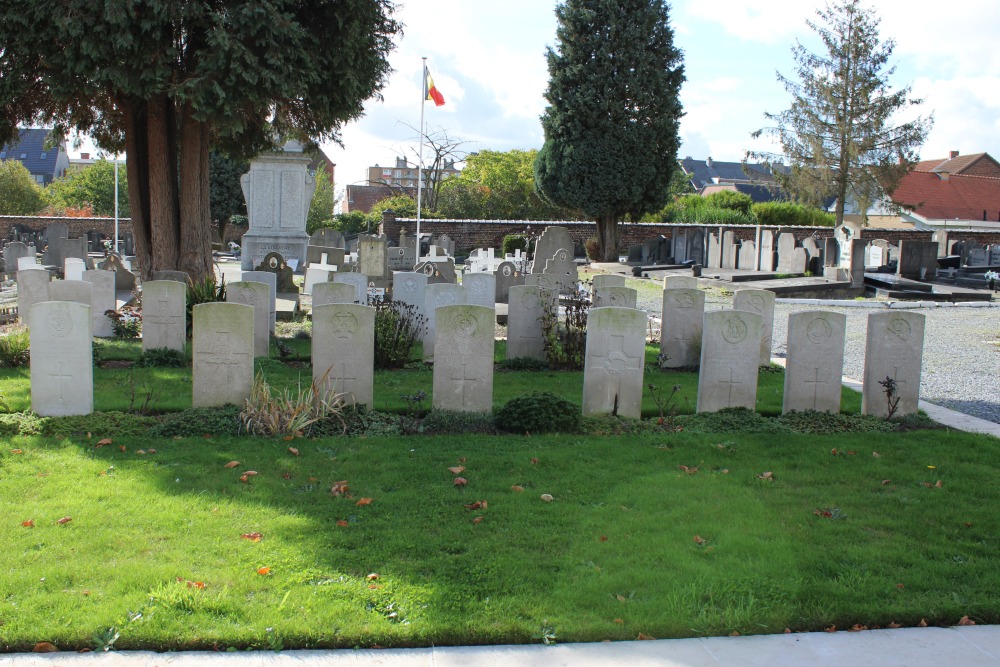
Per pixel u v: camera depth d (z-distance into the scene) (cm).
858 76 4619
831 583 506
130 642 425
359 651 427
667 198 3672
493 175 5931
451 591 483
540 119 3634
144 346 1205
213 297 1337
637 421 876
